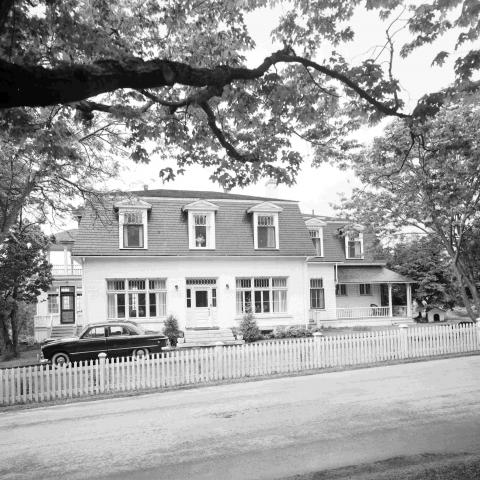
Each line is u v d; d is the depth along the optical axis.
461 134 13.73
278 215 30.27
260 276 29.28
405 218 21.69
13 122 7.27
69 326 30.67
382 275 35.16
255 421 9.80
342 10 7.82
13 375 13.07
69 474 7.22
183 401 12.34
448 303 38.44
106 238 26.69
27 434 9.67
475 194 19.19
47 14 7.29
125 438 9.00
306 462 7.20
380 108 7.64
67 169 17.86
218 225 28.94
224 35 8.82
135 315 27.06
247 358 15.76
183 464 7.39
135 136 8.77
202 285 28.47
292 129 9.30
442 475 6.36
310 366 16.58
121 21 8.81
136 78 4.65
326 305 32.53
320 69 7.15
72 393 13.65
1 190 16.78
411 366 16.39
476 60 7.08
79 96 4.31
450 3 7.02
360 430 8.78
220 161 9.62
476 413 9.64
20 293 25.00
